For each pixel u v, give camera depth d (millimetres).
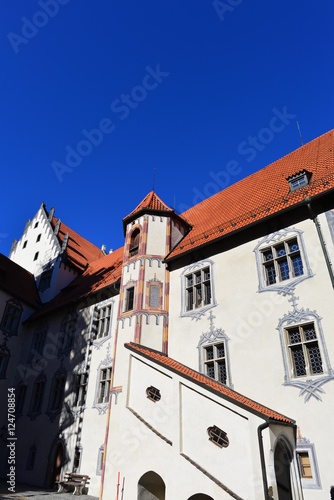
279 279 13266
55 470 17859
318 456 9750
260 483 8359
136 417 12023
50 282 28875
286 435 9906
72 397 19281
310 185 14203
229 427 9656
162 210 19938
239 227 15234
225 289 14750
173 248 19062
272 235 14242
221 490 8914
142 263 18109
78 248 33719
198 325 14961
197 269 16500
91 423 17297
